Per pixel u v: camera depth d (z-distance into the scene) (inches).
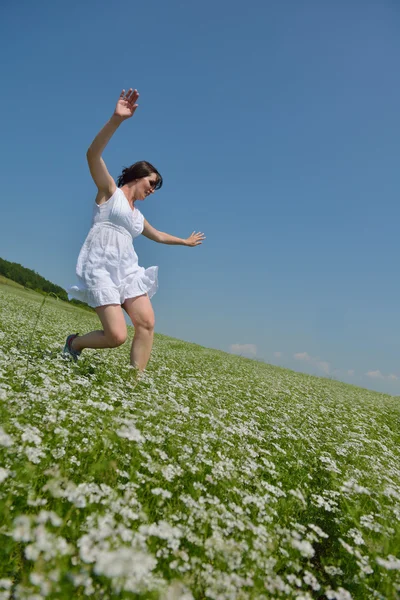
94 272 200.8
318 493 150.0
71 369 198.4
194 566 84.5
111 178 201.9
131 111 184.5
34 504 89.6
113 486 109.3
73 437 128.1
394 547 117.0
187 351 670.5
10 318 446.6
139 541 82.0
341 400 462.0
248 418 225.6
